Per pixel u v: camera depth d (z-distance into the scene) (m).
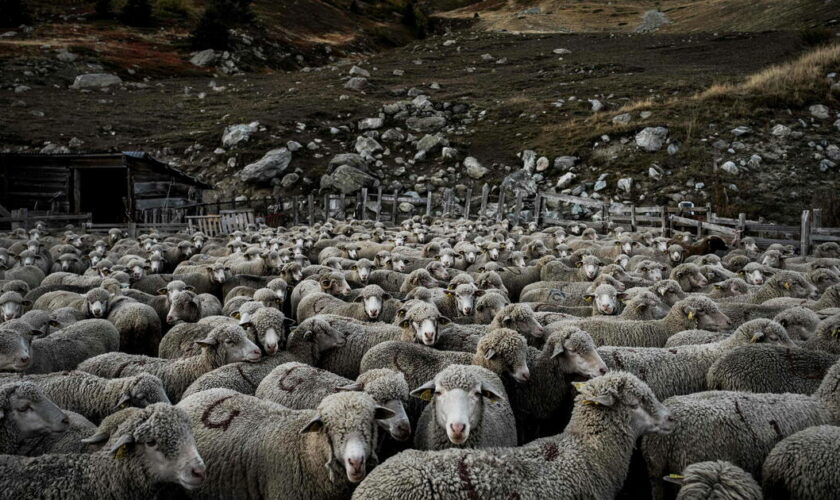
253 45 72.12
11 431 5.59
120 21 74.38
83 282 13.60
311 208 32.53
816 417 5.80
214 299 12.03
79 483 5.05
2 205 31.94
